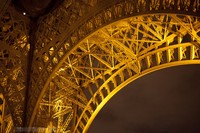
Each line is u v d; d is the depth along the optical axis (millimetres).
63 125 47938
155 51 37969
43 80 41062
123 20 31297
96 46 42031
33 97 42062
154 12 27312
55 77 45062
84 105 45625
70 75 46562
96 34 38875
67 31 39062
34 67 43594
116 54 40625
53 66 40031
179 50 36219
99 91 44062
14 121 42656
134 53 39906
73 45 37781
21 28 45844
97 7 35312
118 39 37625
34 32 45438
